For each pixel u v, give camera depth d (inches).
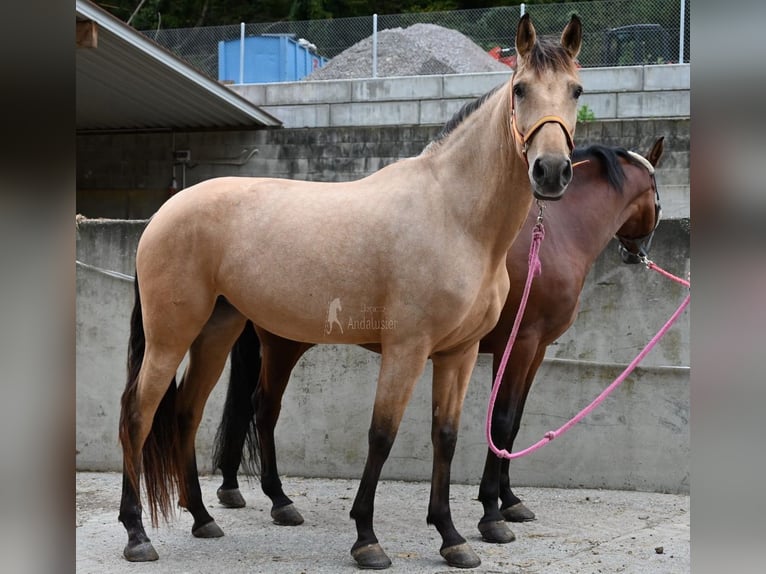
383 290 122.2
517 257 147.9
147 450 133.9
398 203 123.2
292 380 196.9
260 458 167.0
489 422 127.3
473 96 349.1
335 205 127.2
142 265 134.4
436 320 119.3
